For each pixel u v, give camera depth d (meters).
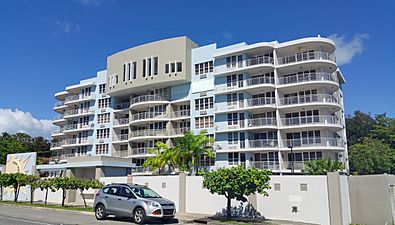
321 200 17.41
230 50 42.69
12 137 80.69
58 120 62.16
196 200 21.92
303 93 40.50
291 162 37.56
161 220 17.28
